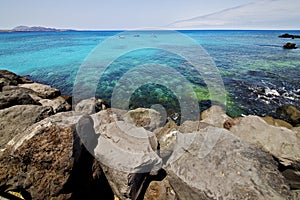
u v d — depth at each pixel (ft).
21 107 12.99
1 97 15.92
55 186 9.32
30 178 9.52
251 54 75.72
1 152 10.60
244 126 14.79
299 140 13.28
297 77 43.29
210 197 8.69
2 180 9.59
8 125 11.97
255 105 29.07
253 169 9.41
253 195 8.37
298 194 9.39
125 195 9.82
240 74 45.47
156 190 10.48
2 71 32.60
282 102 30.30
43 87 27.94
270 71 48.57
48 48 96.53
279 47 103.09
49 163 9.47
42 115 13.07
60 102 21.36
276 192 8.50
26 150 9.48
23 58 67.31
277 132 13.83
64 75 44.52
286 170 12.47
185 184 9.51
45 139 9.69
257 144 13.48
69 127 10.00
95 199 10.61
